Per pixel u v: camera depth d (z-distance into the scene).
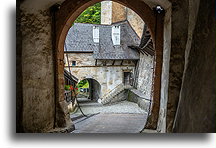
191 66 2.66
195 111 2.27
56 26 4.84
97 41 18.81
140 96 15.25
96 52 18.12
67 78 11.54
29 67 3.80
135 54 19.02
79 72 17.97
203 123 2.05
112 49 18.94
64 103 5.09
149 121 4.78
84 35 18.94
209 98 2.02
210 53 2.16
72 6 4.77
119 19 23.86
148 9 4.73
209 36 2.27
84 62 18.05
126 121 7.31
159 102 4.73
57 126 4.89
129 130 5.15
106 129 5.38
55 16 4.83
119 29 19.34
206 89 2.11
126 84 20.73
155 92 4.75
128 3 4.77
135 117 8.74
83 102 19.44
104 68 18.66
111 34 20.09
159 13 4.67
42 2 4.07
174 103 3.84
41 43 4.28
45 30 4.45
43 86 4.33
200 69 2.34
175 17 3.77
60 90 4.99
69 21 5.02
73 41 18.16
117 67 19.11
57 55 4.88
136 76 19.28
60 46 4.99
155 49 4.73
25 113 3.64
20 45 3.54
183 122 2.62
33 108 3.92
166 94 4.04
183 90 2.83
